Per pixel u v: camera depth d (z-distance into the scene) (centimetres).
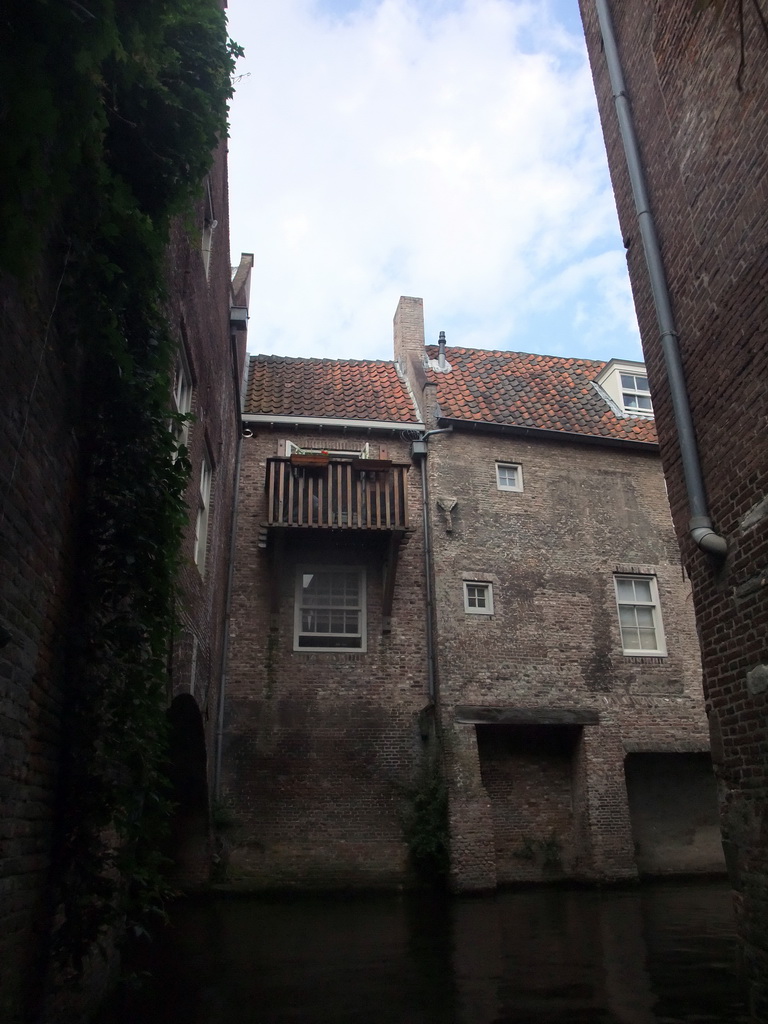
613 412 1770
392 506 1447
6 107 276
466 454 1605
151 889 556
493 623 1492
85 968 545
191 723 1115
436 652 1451
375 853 1348
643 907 1152
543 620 1519
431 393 1644
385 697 1442
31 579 408
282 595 1477
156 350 543
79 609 498
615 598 1576
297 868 1317
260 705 1405
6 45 280
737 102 650
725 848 627
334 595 1504
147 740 512
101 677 531
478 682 1446
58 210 421
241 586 1471
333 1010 634
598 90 927
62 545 466
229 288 1416
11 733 384
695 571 687
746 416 622
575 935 942
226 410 1382
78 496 497
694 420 698
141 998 667
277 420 1578
